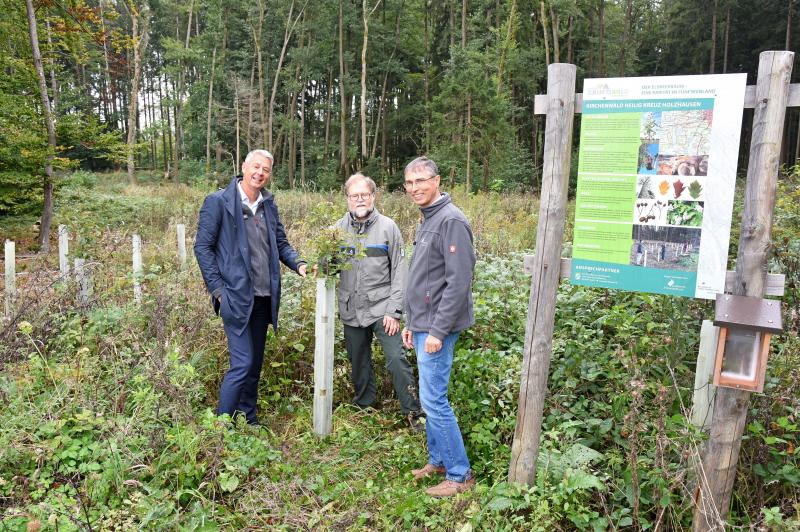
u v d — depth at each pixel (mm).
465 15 31094
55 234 11336
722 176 2410
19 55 11695
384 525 2758
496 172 21047
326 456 3420
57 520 2482
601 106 2613
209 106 35188
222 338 4395
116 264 6168
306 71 34062
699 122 2430
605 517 2723
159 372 3293
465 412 3754
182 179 36000
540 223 2781
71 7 12234
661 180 2525
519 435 2898
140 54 29812
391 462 3475
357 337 4051
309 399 4270
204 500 2719
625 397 3137
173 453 2988
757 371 2316
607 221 2658
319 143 38094
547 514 2639
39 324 4129
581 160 2682
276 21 37750
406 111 36531
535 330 2820
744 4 34406
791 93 2281
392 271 3984
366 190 3969
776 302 2340
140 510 2580
